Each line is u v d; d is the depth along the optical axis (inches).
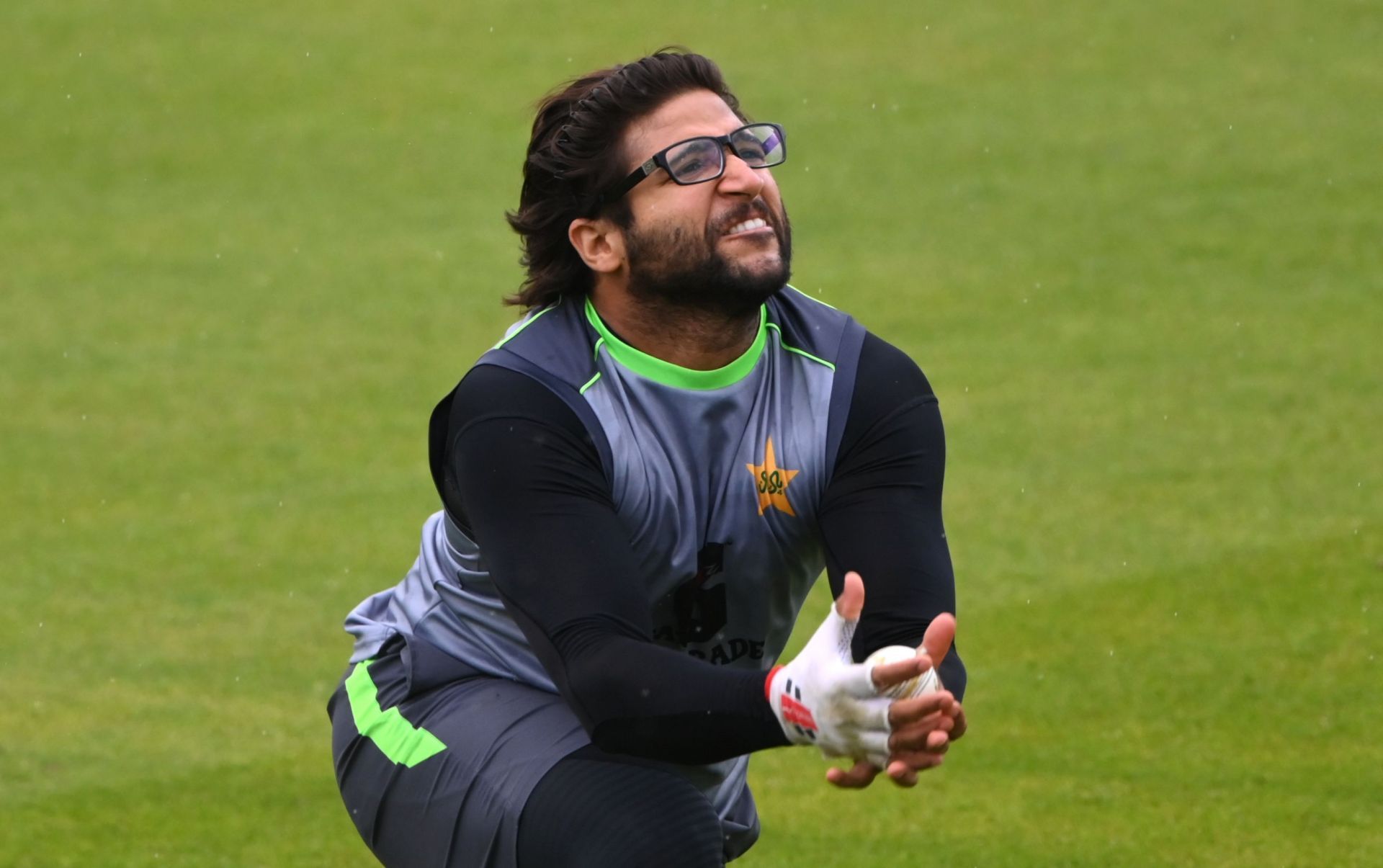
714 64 394.3
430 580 416.8
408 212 1668.3
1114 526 943.0
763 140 385.7
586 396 378.9
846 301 1376.7
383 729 405.7
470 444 373.7
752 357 390.0
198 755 711.1
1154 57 1999.3
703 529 385.4
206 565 935.0
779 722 327.6
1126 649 788.6
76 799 667.4
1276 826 614.2
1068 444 1073.5
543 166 396.2
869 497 384.2
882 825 632.4
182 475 1079.6
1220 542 914.1
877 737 315.3
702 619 393.7
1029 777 668.1
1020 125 1819.6
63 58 2140.7
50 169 1808.6
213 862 609.6
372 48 2158.0
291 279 1492.4
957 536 938.1
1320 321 1288.1
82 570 929.5
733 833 439.5
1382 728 697.0
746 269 374.3
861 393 390.3
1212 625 810.8
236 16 2289.6
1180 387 1167.6
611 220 382.6
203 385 1248.2
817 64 2030.0
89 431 1162.0
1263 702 727.7
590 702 346.6
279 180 1765.5
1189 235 1504.7
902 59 2036.2
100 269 1528.1
